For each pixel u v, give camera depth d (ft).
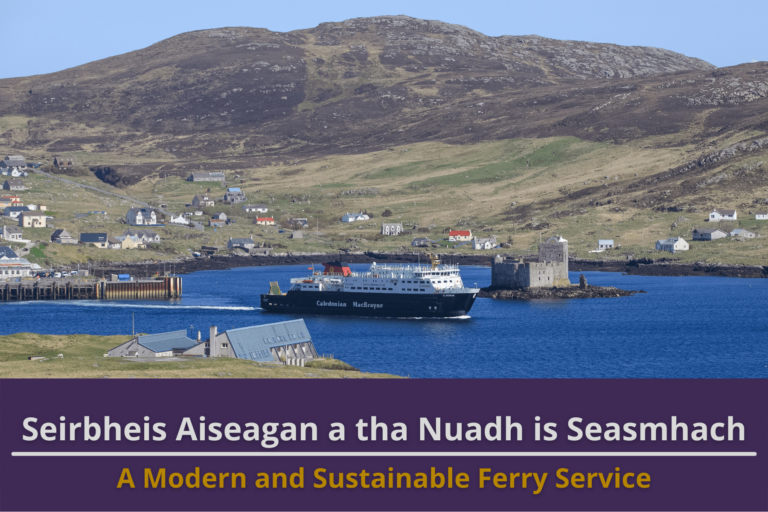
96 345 469.16
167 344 432.66
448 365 531.50
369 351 583.99
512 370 515.91
